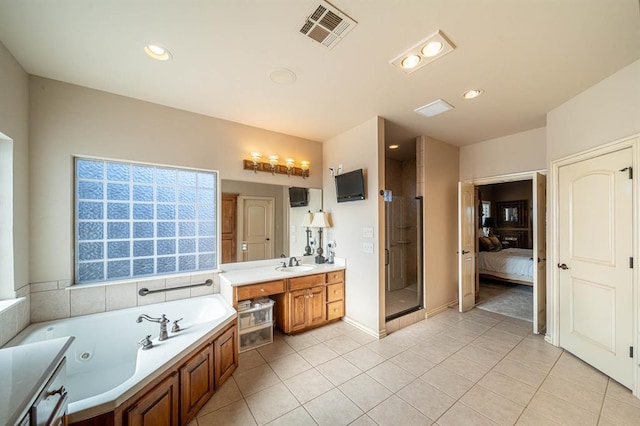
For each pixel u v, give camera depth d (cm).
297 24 150
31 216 202
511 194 720
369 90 230
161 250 263
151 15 143
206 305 261
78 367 203
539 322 299
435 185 371
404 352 254
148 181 257
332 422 165
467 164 406
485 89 229
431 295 359
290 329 287
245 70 199
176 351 161
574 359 239
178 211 273
